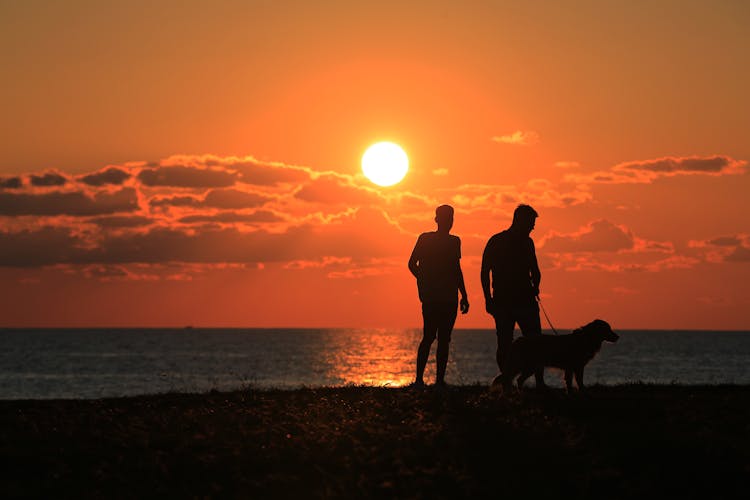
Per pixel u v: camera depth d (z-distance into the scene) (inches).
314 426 986.7
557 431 914.1
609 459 800.3
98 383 5664.4
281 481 759.1
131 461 844.0
